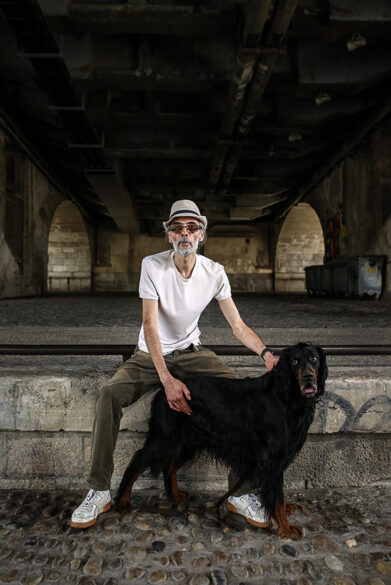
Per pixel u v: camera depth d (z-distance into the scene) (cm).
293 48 1006
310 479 273
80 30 902
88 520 218
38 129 1395
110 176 1580
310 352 195
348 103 1203
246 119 1138
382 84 1123
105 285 2942
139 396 239
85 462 270
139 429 263
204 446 221
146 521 227
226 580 182
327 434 271
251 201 2198
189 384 222
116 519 227
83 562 193
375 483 272
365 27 880
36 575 185
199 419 217
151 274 226
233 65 980
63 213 2622
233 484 235
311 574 187
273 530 219
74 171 1930
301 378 190
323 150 1619
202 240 225
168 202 2211
